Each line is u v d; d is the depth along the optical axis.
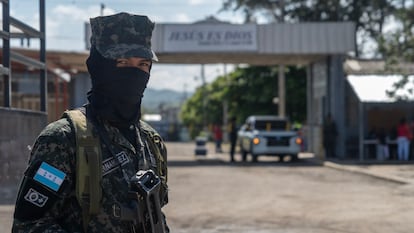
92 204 2.14
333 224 9.88
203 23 24.03
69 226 2.18
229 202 12.29
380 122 26.34
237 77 41.94
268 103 41.06
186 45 24.05
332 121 24.73
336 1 40.62
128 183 2.21
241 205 11.89
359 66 27.47
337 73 24.97
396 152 24.00
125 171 2.22
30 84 20.62
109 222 2.16
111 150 2.23
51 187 2.11
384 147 23.62
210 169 20.38
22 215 2.12
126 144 2.27
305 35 24.53
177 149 39.78
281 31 24.42
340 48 24.53
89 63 2.31
